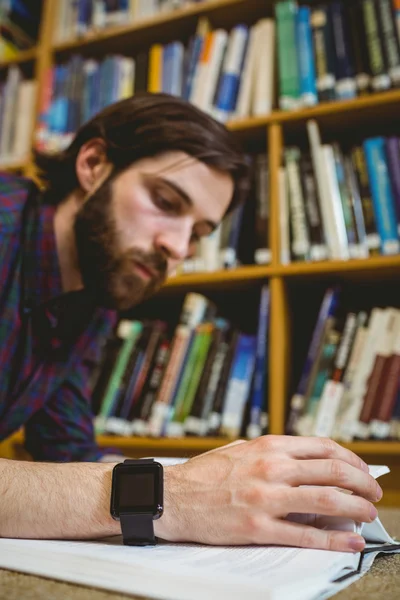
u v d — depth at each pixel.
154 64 1.57
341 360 1.22
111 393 1.39
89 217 0.88
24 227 0.86
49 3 1.85
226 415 1.29
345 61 1.36
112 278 0.89
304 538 0.41
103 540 0.46
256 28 1.49
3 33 1.92
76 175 0.96
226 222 1.41
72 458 1.01
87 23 1.76
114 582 0.34
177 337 1.38
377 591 0.35
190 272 1.42
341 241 1.27
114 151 0.91
